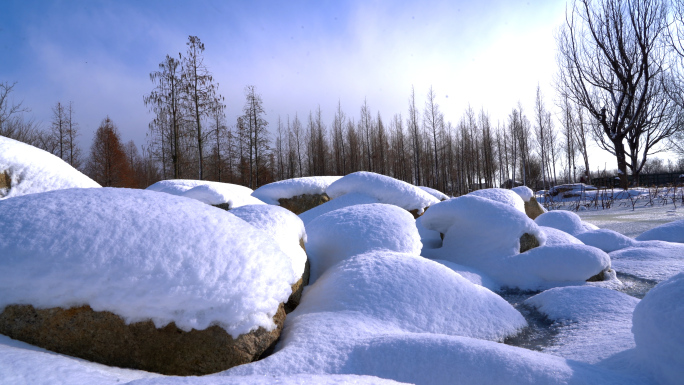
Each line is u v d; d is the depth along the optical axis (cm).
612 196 2042
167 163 2373
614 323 364
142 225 280
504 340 360
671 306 247
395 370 260
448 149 4219
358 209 564
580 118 3147
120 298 259
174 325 267
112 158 3014
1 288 255
